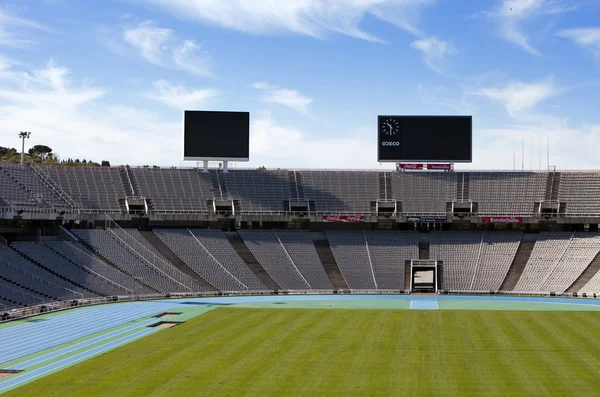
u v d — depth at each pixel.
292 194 123.06
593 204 116.06
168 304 87.25
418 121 120.81
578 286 101.06
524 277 105.44
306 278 107.31
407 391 43.34
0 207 92.12
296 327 67.69
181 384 45.00
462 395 42.44
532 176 122.81
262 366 50.06
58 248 98.25
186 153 120.38
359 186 124.88
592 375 47.31
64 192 112.75
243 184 123.81
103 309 81.50
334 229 122.19
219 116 120.94
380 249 115.12
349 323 70.31
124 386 44.47
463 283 105.62
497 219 116.31
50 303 81.31
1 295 78.25
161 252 108.12
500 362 51.44
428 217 117.56
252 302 91.25
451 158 120.06
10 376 47.28
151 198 117.38
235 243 115.38
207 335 63.06
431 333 64.12
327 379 46.28
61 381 45.78
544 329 66.38
